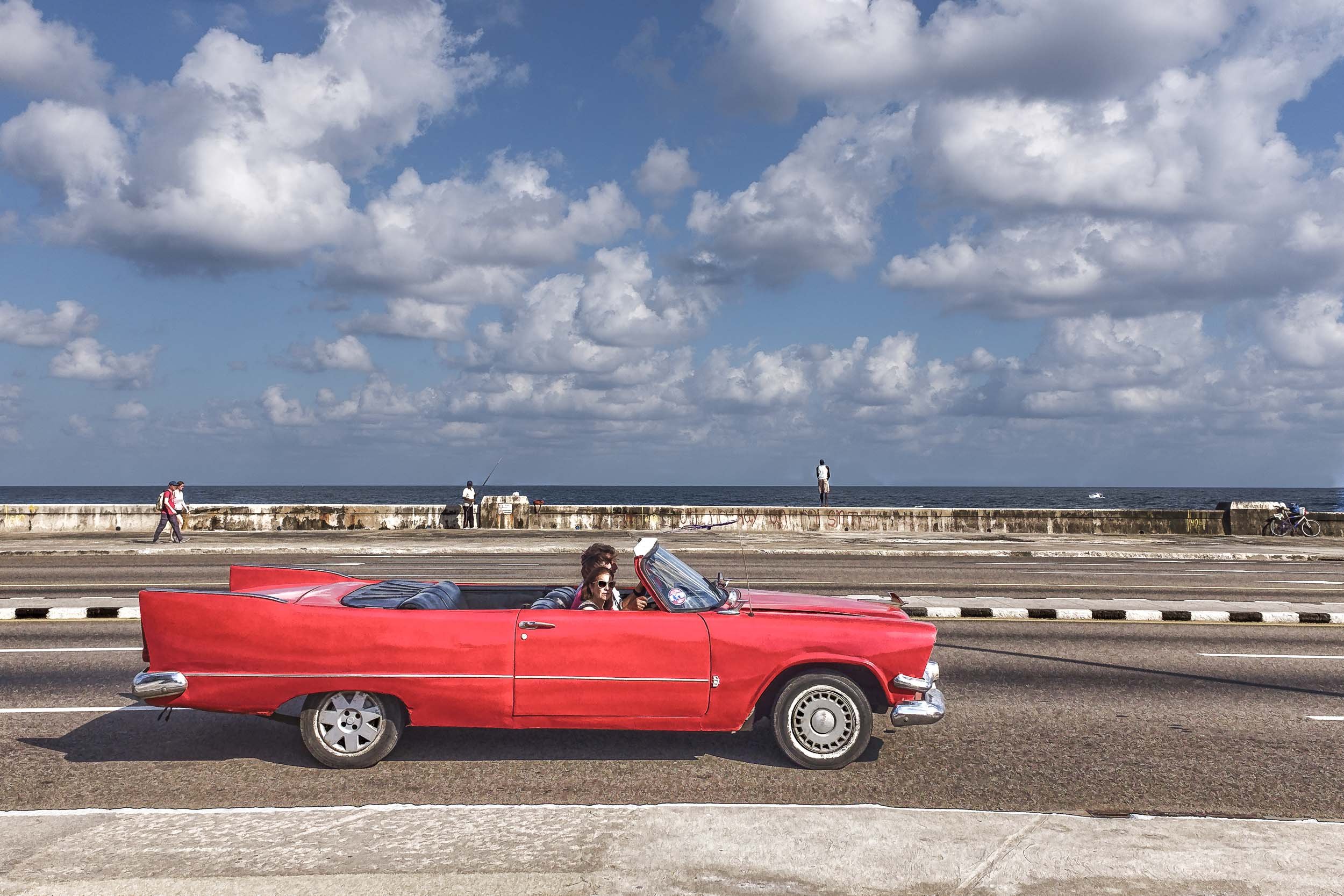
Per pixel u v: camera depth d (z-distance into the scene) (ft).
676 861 12.65
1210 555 69.77
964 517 92.07
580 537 79.61
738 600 20.25
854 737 18.11
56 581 49.16
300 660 17.90
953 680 26.45
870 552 69.05
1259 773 18.13
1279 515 91.25
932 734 20.88
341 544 71.20
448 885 11.80
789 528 92.17
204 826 13.99
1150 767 18.49
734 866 12.48
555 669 18.08
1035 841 13.42
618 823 14.11
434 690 17.99
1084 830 13.88
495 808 14.82
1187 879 12.17
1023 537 85.66
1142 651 30.83
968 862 12.69
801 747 18.29
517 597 21.83
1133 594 46.11
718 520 91.91
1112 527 92.22
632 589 21.33
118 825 14.05
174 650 18.04
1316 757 19.25
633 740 20.29
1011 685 25.79
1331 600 44.88
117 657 28.91
